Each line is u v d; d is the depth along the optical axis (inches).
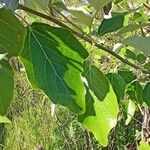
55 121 54.5
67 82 8.3
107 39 11.8
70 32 8.4
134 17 18.8
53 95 8.2
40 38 8.4
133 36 11.2
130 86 15.1
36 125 56.3
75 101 8.3
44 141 56.3
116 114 10.7
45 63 8.4
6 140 60.9
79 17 10.9
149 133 26.7
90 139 49.3
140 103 14.9
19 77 48.9
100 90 10.6
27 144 58.2
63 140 54.7
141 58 16.6
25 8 8.6
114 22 11.0
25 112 55.8
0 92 7.4
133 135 45.8
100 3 10.3
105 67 17.0
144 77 15.1
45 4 8.7
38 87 8.2
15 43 7.5
